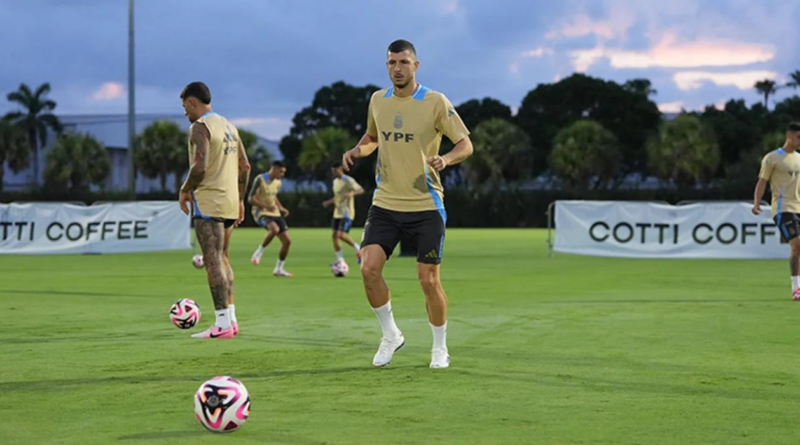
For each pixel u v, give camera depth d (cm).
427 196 669
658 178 6631
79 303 1133
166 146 7231
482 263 1986
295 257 2212
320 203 5403
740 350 744
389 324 674
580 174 6612
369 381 610
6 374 635
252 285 1399
